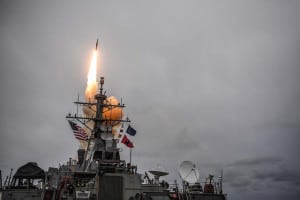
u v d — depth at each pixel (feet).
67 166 108.06
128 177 91.86
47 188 94.38
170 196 95.96
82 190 88.02
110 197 88.79
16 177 96.94
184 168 103.24
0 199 87.97
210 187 101.14
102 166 93.61
